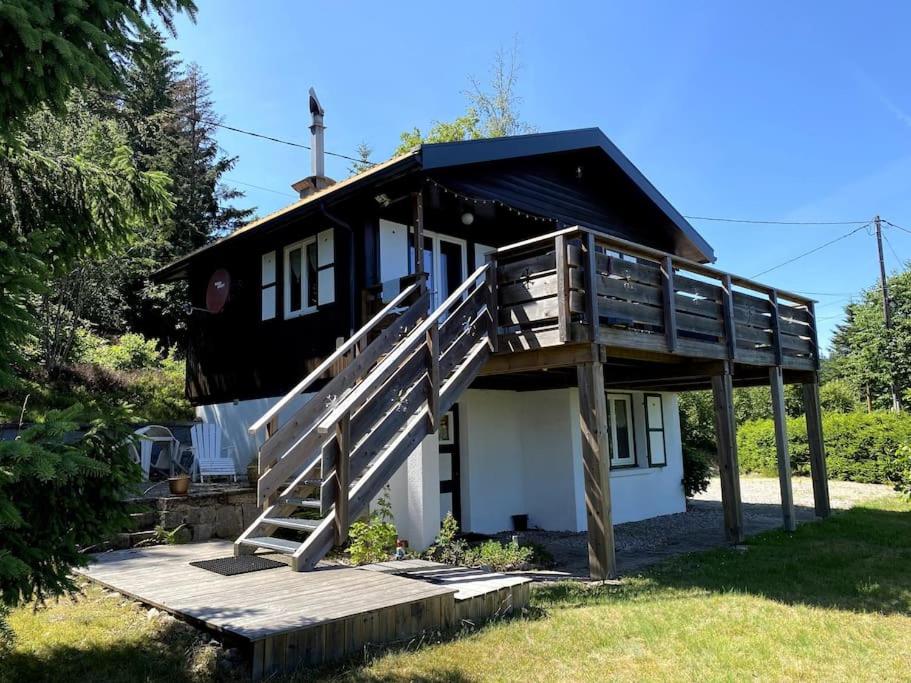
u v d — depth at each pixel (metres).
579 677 3.87
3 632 3.28
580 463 10.03
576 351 6.77
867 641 4.57
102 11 3.52
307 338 9.61
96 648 3.96
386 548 7.08
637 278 7.29
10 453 2.73
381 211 9.03
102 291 13.70
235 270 11.55
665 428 12.63
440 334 6.77
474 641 4.43
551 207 10.57
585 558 7.89
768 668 4.05
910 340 23.48
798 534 9.12
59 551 3.20
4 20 3.09
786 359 10.10
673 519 11.59
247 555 6.20
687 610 5.32
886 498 13.64
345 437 5.68
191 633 4.07
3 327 3.15
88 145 6.63
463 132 25.22
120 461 3.41
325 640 3.94
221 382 11.70
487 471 9.90
